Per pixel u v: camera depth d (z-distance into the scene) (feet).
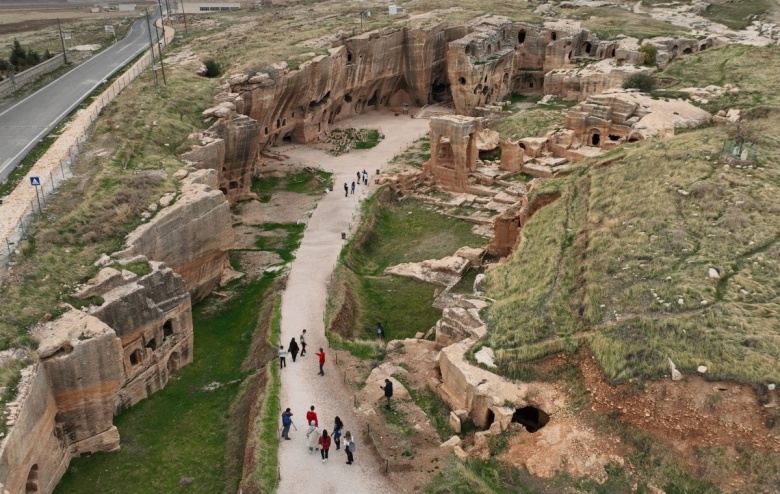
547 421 86.17
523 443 81.05
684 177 125.49
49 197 126.41
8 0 575.79
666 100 199.62
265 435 89.10
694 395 76.48
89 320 93.45
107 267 105.60
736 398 74.74
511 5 361.51
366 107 288.51
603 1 399.65
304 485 79.56
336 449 85.71
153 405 107.34
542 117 231.91
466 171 196.24
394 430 88.79
